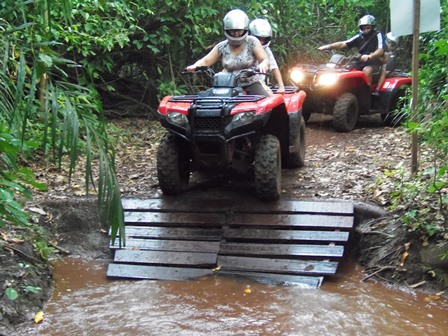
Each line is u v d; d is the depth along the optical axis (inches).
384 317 167.2
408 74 388.8
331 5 528.7
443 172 189.8
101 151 125.0
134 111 393.1
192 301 177.3
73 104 126.1
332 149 309.9
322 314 168.4
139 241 208.2
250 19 392.5
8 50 126.0
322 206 215.2
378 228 207.0
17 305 169.8
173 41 385.1
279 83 256.1
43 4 156.2
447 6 322.3
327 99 357.7
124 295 182.5
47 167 265.7
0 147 122.2
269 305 173.8
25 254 192.9
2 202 138.7
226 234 207.8
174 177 227.5
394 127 366.6
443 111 202.1
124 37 327.6
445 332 158.9
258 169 217.3
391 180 233.3
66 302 178.4
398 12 226.7
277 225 209.2
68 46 333.7
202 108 210.5
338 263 197.0
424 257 190.4
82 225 221.9
